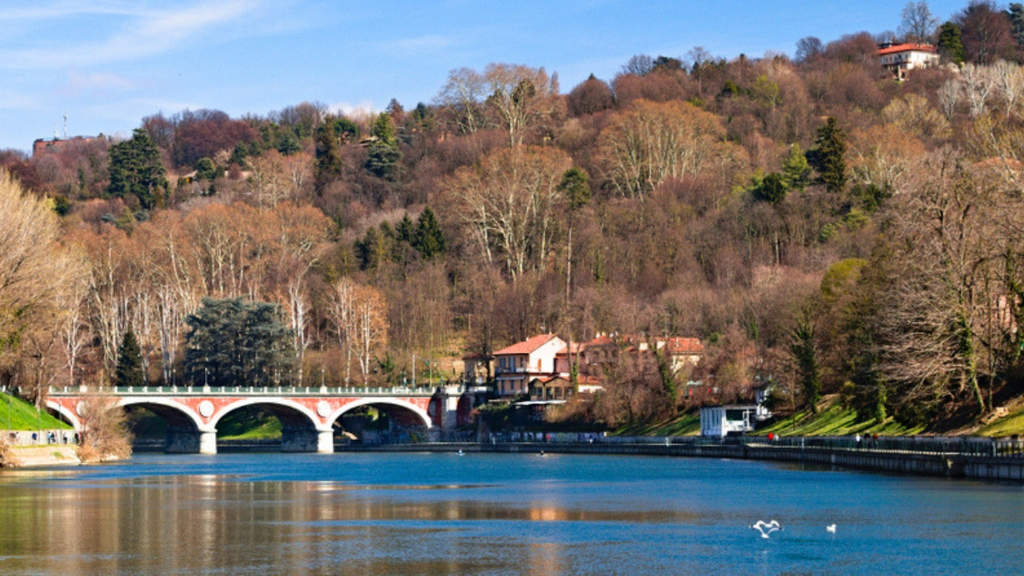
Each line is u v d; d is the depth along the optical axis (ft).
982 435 471.62
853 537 297.53
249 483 488.44
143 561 269.23
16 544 294.25
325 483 489.67
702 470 537.65
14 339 589.73
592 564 263.90
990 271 498.69
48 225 624.59
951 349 497.87
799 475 488.85
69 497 415.23
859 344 584.40
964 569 257.75
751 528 316.40
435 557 272.72
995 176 509.76
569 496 409.08
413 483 484.33
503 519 340.18
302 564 264.72
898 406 550.77
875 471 496.64
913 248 509.35
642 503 380.78
